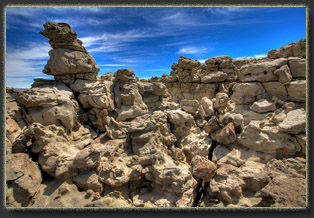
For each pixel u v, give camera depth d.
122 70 11.45
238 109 11.59
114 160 8.69
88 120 10.95
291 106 9.55
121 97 11.34
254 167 8.41
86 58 11.09
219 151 10.10
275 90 10.65
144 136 9.48
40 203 6.98
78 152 7.93
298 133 8.41
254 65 11.00
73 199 7.25
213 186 7.89
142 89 13.47
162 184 8.25
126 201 7.82
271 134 8.90
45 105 8.82
